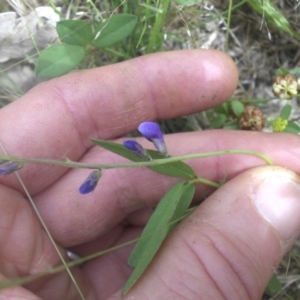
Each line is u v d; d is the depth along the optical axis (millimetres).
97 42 102
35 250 92
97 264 106
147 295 76
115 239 108
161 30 116
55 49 100
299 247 114
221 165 96
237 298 78
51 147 94
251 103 121
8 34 118
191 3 100
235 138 96
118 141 102
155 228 80
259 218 82
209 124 120
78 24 100
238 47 124
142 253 77
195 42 120
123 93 97
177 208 86
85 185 74
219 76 99
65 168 97
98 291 105
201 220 82
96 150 100
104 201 97
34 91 97
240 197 83
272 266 84
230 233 80
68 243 100
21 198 92
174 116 104
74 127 97
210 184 88
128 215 106
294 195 84
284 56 123
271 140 95
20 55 119
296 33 120
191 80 98
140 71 97
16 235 89
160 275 78
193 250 78
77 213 97
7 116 93
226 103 115
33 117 93
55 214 97
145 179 96
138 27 115
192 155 80
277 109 122
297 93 111
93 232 100
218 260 78
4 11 119
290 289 114
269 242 82
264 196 83
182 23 120
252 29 123
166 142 98
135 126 102
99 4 120
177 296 76
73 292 97
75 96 96
